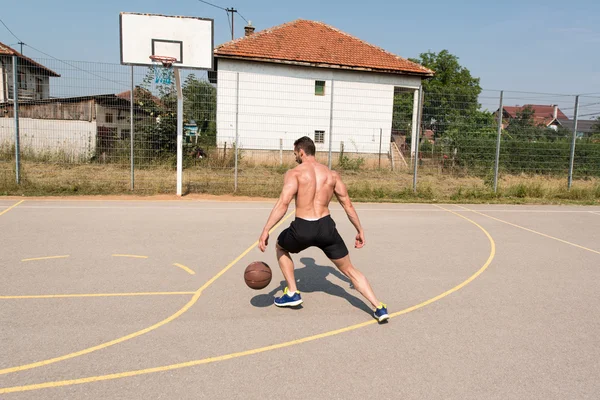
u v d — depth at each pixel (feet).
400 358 12.15
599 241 27.94
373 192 45.09
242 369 11.34
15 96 39.42
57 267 19.19
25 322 13.69
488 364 11.96
